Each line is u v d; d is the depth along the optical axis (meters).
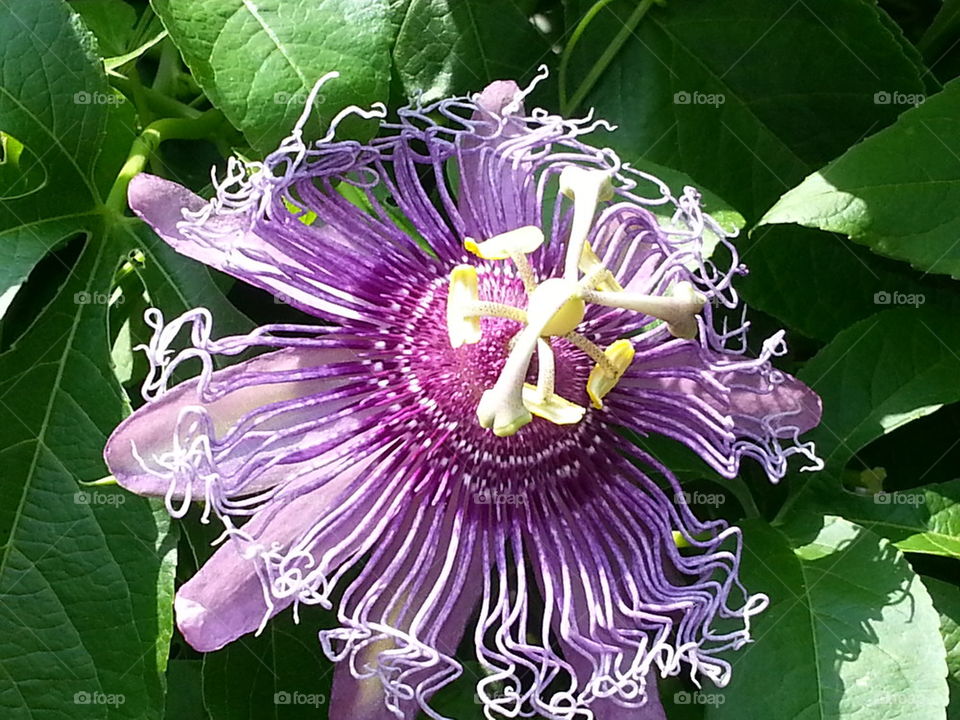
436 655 0.13
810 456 0.15
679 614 0.15
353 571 0.14
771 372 0.15
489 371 0.15
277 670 0.15
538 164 0.15
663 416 0.15
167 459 0.13
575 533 0.15
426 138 0.15
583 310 0.14
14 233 0.15
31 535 0.14
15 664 0.14
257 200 0.14
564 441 0.15
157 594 0.14
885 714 0.14
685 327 0.14
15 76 0.15
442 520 0.14
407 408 0.15
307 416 0.14
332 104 0.15
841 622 0.15
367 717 0.13
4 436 0.15
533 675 0.15
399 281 0.15
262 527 0.13
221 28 0.14
